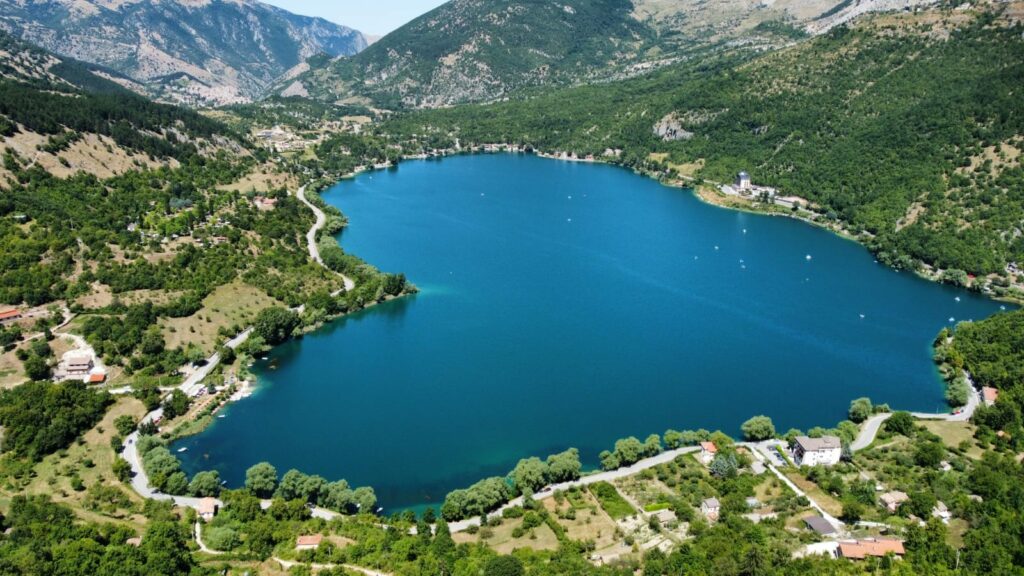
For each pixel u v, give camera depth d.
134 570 148.50
